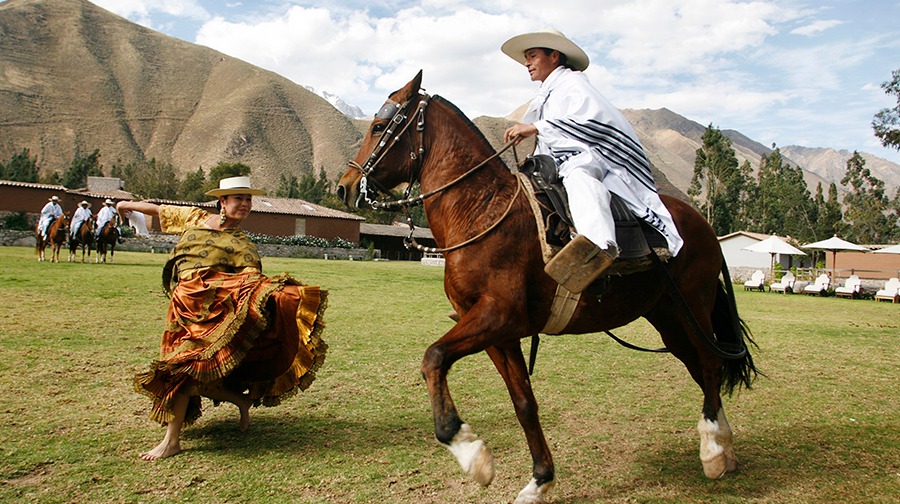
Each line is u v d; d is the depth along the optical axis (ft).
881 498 12.48
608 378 23.50
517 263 11.68
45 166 468.75
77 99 565.53
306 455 14.05
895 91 72.90
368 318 37.60
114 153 515.50
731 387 14.84
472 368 24.02
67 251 106.22
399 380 21.66
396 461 13.82
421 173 13.19
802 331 41.24
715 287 14.33
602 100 12.85
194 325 14.11
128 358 22.86
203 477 12.53
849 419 18.44
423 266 129.70
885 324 47.37
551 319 12.29
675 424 17.52
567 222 11.73
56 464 12.82
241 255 15.25
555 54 13.94
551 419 17.76
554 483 12.01
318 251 170.30
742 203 276.82
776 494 12.63
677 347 15.07
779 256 143.95
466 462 9.95
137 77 627.46
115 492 11.60
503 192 12.38
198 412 15.29
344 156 588.91
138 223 16.79
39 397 17.53
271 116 614.75
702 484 13.14
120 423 15.67
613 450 15.24
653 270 12.97
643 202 12.62
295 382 15.93
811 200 247.50
